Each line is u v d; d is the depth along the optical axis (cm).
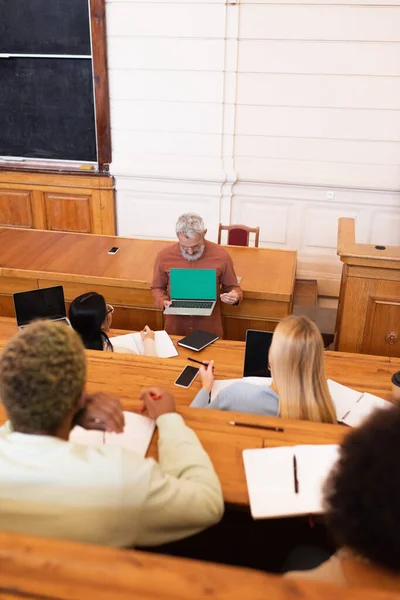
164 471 113
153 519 103
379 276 278
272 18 441
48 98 509
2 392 100
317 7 432
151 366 208
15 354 100
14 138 531
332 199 489
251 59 457
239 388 165
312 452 123
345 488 70
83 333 221
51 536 100
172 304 300
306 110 467
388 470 68
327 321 432
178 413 138
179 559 70
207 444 127
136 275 348
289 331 151
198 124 486
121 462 102
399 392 181
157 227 531
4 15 482
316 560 131
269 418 137
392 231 493
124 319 357
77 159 529
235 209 512
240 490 114
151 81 478
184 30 455
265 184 494
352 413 177
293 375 152
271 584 66
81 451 103
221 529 143
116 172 509
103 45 470
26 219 546
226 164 494
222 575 67
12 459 101
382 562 69
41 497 100
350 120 464
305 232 507
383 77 446
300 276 520
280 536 142
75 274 347
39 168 526
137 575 67
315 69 452
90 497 100
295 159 486
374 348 297
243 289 331
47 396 99
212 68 464
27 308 250
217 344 254
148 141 501
